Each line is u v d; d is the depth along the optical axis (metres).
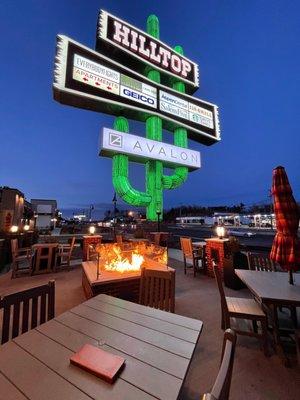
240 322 3.36
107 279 3.81
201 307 4.21
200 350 2.78
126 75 13.43
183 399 2.04
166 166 15.35
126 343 1.53
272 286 2.92
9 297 1.90
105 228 26.97
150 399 1.04
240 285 5.33
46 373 1.22
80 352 1.37
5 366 1.27
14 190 13.66
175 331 1.71
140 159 13.80
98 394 1.07
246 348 2.84
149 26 17.02
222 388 0.81
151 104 14.25
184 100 16.20
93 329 1.72
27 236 11.17
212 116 17.75
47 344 1.51
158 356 1.39
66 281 5.96
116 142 12.39
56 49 11.22
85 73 11.84
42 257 6.86
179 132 15.77
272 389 2.15
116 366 1.24
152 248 5.42
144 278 2.74
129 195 12.68
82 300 4.50
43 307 2.12
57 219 46.59
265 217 49.72
